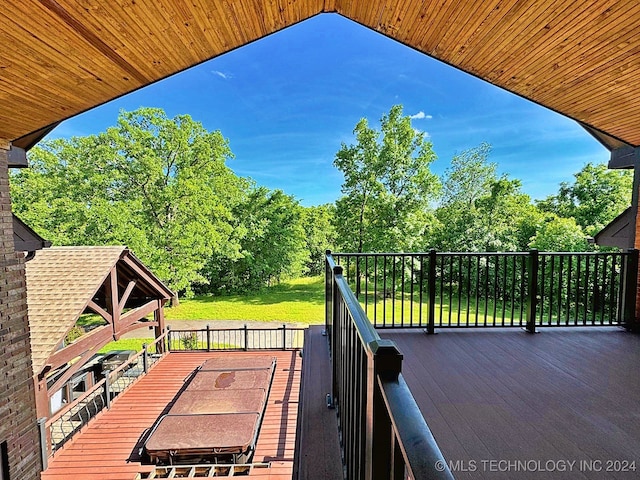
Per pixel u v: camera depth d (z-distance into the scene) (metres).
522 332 3.61
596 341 3.33
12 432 3.66
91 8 2.16
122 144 14.25
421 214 15.56
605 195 14.27
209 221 15.84
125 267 7.61
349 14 3.22
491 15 2.68
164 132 15.23
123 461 4.39
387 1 2.87
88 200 14.18
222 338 11.51
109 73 2.82
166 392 6.36
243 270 19.70
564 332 3.61
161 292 8.52
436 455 0.59
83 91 2.95
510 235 15.12
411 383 2.42
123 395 6.22
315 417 2.20
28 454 3.87
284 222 20.38
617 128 3.91
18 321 3.76
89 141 14.09
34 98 2.88
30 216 13.12
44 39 2.29
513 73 3.39
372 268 15.05
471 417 1.98
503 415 2.00
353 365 1.45
